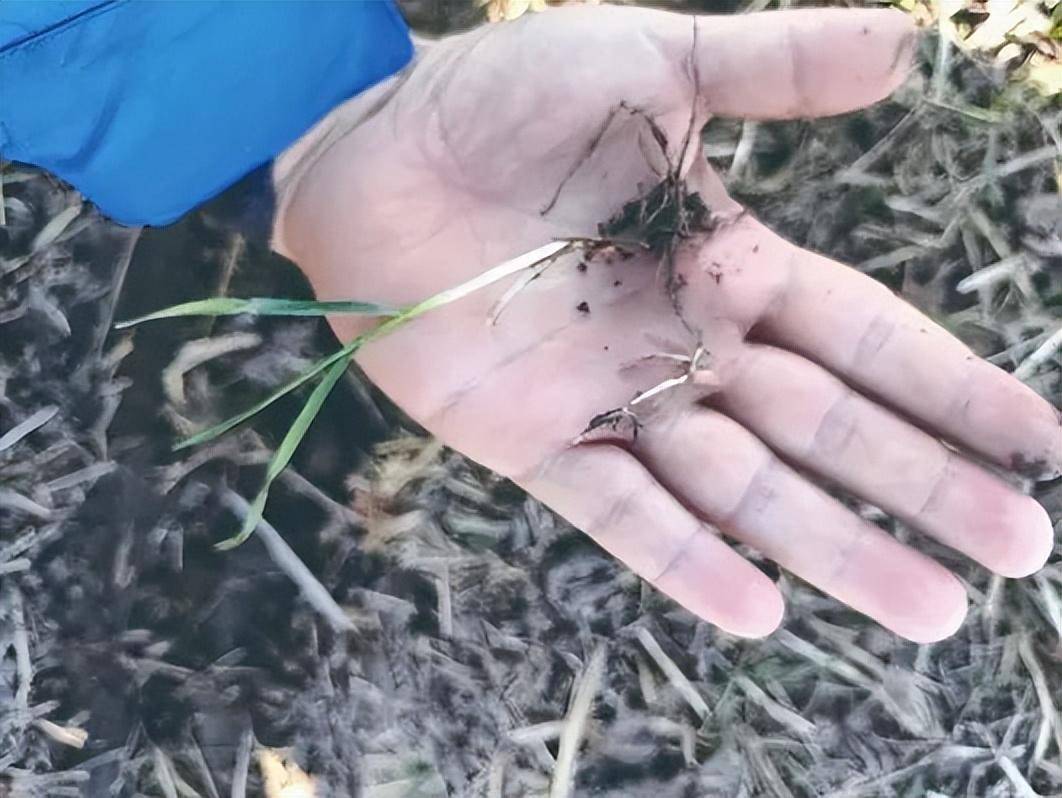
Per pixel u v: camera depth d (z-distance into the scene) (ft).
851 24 0.85
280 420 1.11
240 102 0.95
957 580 0.95
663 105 0.91
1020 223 1.09
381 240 0.97
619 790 1.10
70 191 1.08
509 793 1.10
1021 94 1.07
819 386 0.93
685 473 0.94
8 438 1.09
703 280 0.94
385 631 1.11
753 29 0.87
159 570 1.11
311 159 1.00
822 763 1.10
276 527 1.11
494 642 1.11
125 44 0.89
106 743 1.11
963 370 0.92
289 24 0.91
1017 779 1.09
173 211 1.04
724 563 0.93
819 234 1.10
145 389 1.11
